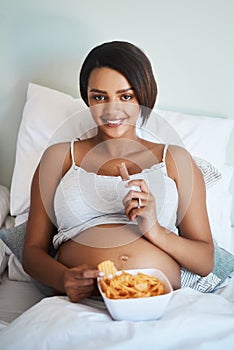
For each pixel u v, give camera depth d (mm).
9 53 1973
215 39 1911
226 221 1792
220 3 1879
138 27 1920
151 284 1201
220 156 1884
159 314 1163
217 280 1547
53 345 1104
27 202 1831
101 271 1249
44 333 1122
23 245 1545
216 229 1760
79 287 1267
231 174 1935
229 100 1963
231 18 1889
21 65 1982
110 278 1238
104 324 1125
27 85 1996
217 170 1795
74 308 1206
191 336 1115
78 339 1106
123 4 1903
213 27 1900
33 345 1112
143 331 1096
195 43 1919
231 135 1979
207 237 1505
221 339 1104
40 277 1409
